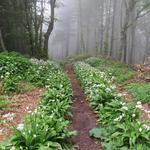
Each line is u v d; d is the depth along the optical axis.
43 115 8.18
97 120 9.82
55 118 8.27
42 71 18.33
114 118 9.00
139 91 14.12
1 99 12.27
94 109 11.05
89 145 7.96
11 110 10.91
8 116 9.23
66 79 16.25
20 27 29.73
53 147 6.82
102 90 11.89
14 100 12.33
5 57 17.95
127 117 8.13
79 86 17.33
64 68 28.42
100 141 8.14
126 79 18.59
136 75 19.33
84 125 9.58
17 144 6.64
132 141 6.89
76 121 9.96
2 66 16.70
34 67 18.91
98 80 14.77
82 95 14.41
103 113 9.95
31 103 11.97
